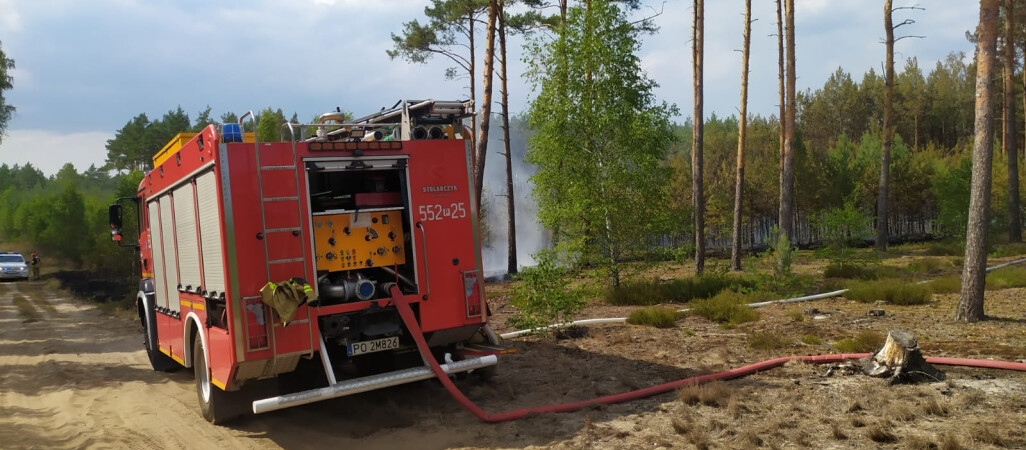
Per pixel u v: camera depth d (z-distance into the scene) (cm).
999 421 548
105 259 3547
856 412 595
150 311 1007
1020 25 3675
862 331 996
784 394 665
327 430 665
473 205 711
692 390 664
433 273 684
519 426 627
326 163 635
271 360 606
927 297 1267
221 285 607
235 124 617
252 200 605
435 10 2533
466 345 734
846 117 7669
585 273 1450
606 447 546
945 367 750
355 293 647
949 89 7369
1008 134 3275
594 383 770
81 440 677
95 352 1314
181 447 636
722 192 3922
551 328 1134
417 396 761
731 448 518
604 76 1548
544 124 1588
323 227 656
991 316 1059
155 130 7300
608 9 1570
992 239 3059
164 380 996
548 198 1605
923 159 4569
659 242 1591
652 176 1540
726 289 1513
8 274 4084
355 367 722
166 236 824
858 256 2031
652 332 1082
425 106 700
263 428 682
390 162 667
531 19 2536
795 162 3700
